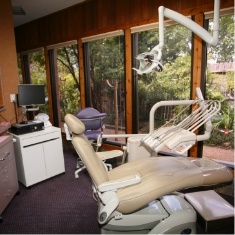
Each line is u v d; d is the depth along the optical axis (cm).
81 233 178
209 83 262
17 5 341
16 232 180
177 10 257
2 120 269
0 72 264
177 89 298
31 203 221
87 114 304
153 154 215
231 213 163
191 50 258
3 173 202
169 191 144
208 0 235
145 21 283
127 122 331
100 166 152
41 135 253
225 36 245
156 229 151
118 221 152
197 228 168
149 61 144
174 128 173
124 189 146
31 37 443
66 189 247
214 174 157
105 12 320
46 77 438
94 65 378
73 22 363
